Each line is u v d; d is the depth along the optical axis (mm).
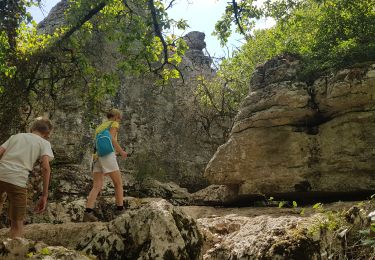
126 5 9922
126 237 5008
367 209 5172
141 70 10484
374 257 4539
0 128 8820
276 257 4727
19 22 9070
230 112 14883
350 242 4844
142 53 10070
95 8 9766
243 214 7152
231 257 5234
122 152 6125
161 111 14836
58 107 12586
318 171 7359
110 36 10445
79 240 5438
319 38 8836
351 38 8234
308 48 8992
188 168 14367
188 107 15195
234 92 15031
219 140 15133
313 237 4840
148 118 14461
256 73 8688
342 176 7094
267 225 5609
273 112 7855
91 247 4945
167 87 15344
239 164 8195
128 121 13992
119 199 5930
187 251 4953
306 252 4715
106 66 13727
